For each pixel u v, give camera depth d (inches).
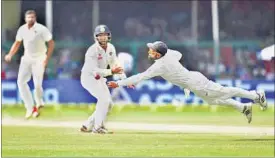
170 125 1796.3
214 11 2593.5
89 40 2972.4
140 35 3024.1
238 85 2443.4
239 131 1635.1
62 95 2423.7
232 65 2544.3
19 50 2536.9
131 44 2566.4
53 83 2422.5
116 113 2234.3
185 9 3058.6
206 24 3026.6
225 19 2992.1
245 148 1339.8
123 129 1660.9
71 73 2571.4
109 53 1518.2
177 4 3075.8
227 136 1525.6
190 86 1416.1
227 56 2554.1
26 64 1839.3
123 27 3041.3
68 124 1775.3
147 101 2425.0
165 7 3078.2
